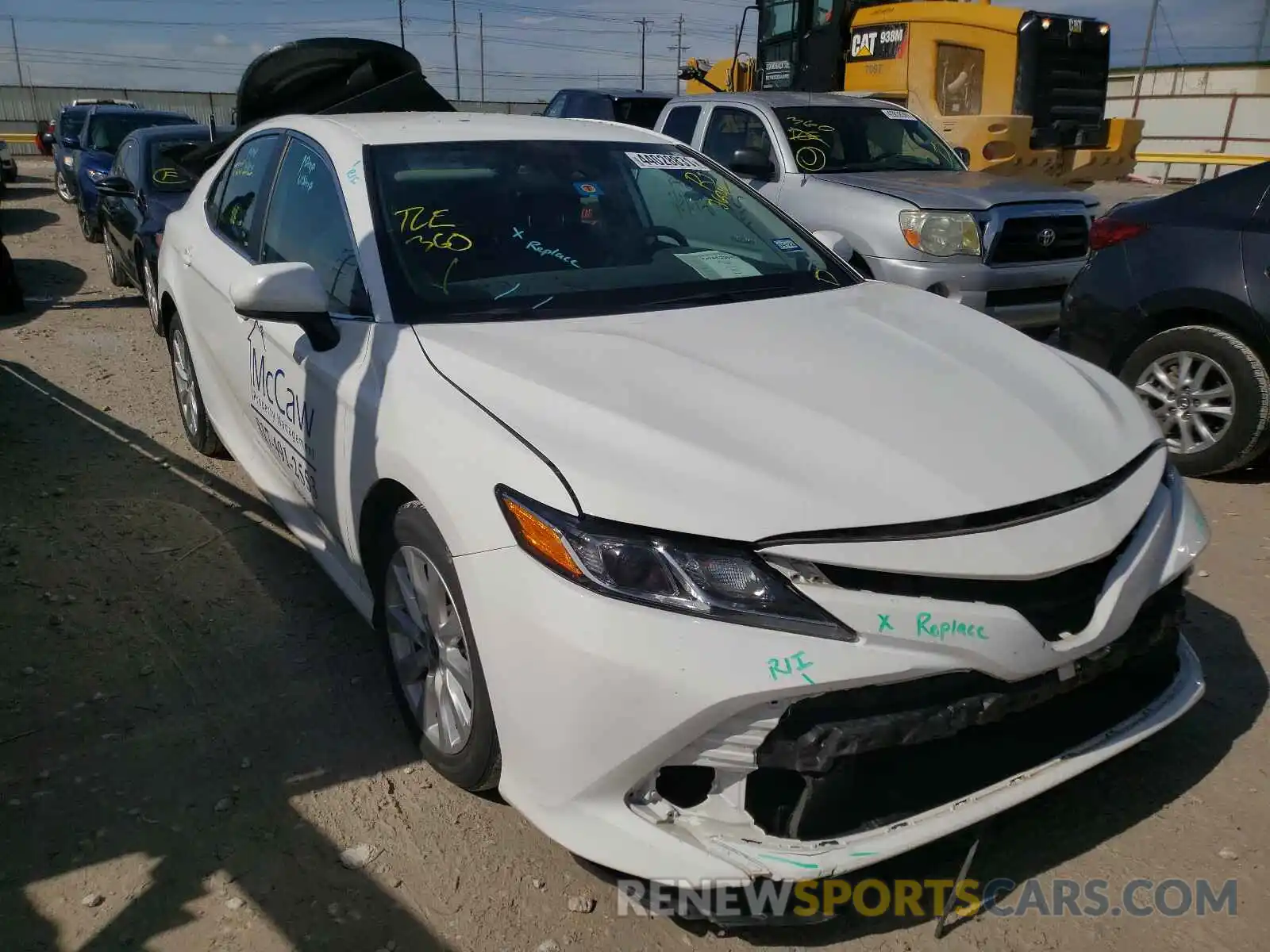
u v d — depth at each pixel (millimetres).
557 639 2115
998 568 2137
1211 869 2500
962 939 2311
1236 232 4789
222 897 2412
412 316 2906
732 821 2145
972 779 2279
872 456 2268
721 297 3186
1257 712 3107
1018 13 9844
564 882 2465
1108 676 2471
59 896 2408
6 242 13164
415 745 2947
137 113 13742
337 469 2998
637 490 2148
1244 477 5121
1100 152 10680
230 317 3979
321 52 4977
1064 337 5539
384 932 2318
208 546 4207
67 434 5559
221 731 3025
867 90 10859
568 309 2982
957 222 6328
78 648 3441
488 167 3432
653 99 11836
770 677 2016
